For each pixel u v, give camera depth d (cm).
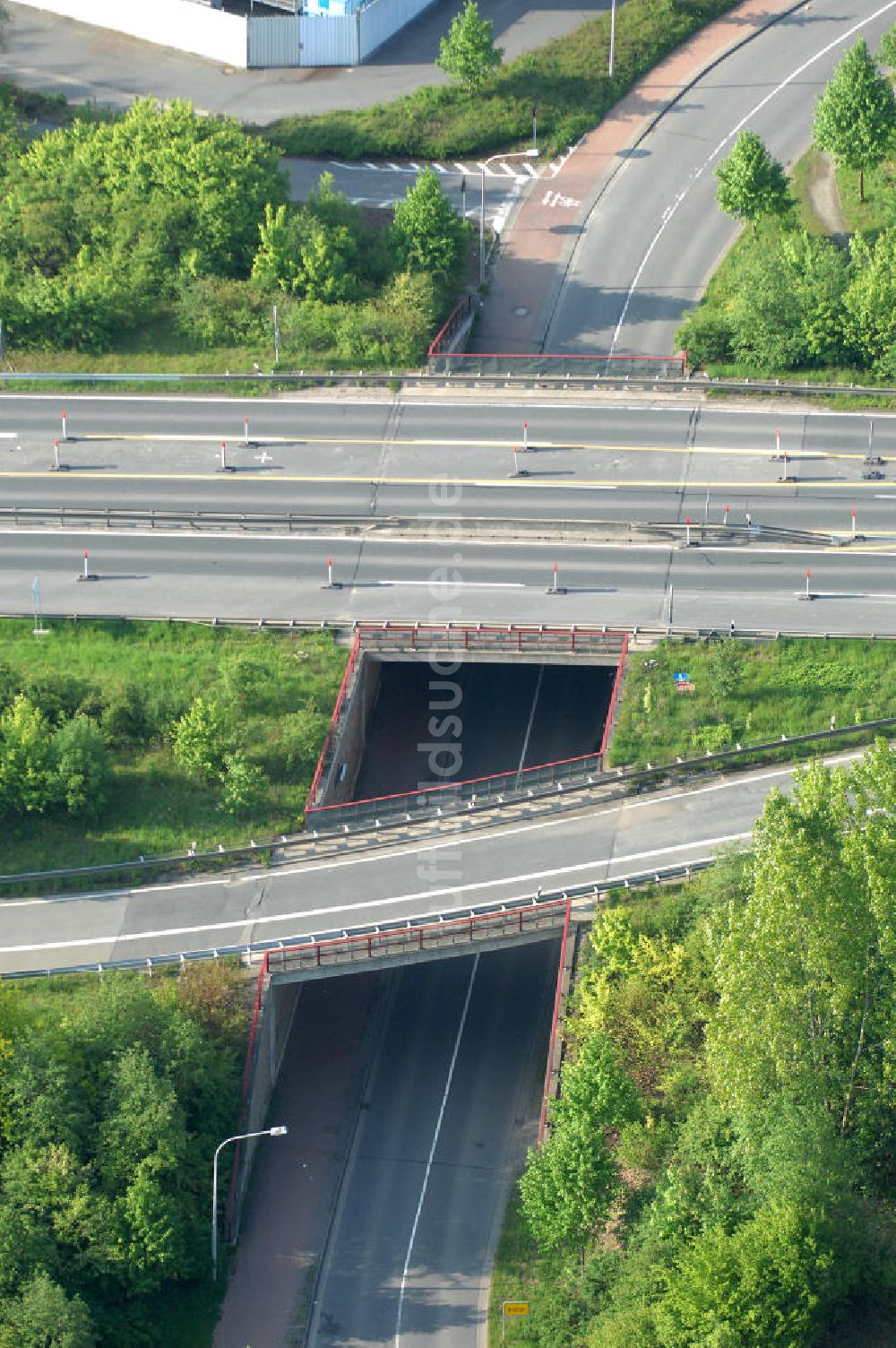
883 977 19512
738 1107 19438
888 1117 19875
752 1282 18688
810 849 19238
